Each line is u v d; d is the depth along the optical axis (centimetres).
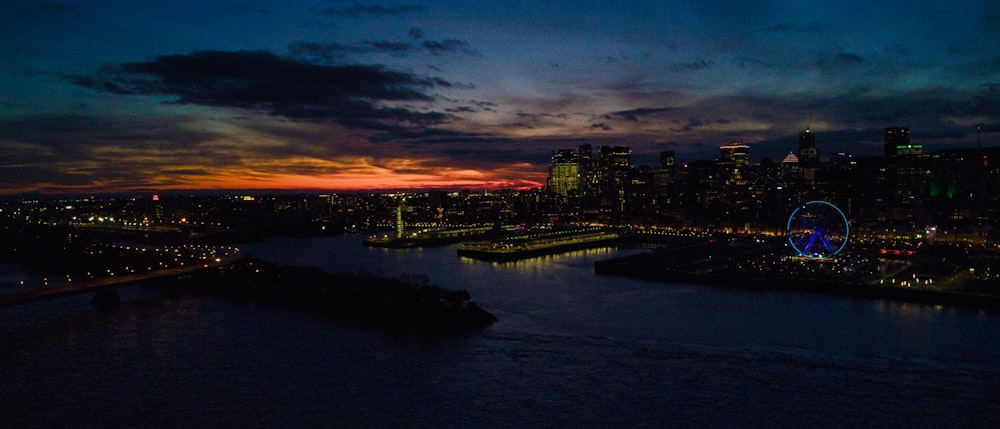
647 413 14425
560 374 17025
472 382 16550
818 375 16612
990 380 16112
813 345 19550
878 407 14512
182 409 15138
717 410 14500
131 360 18725
